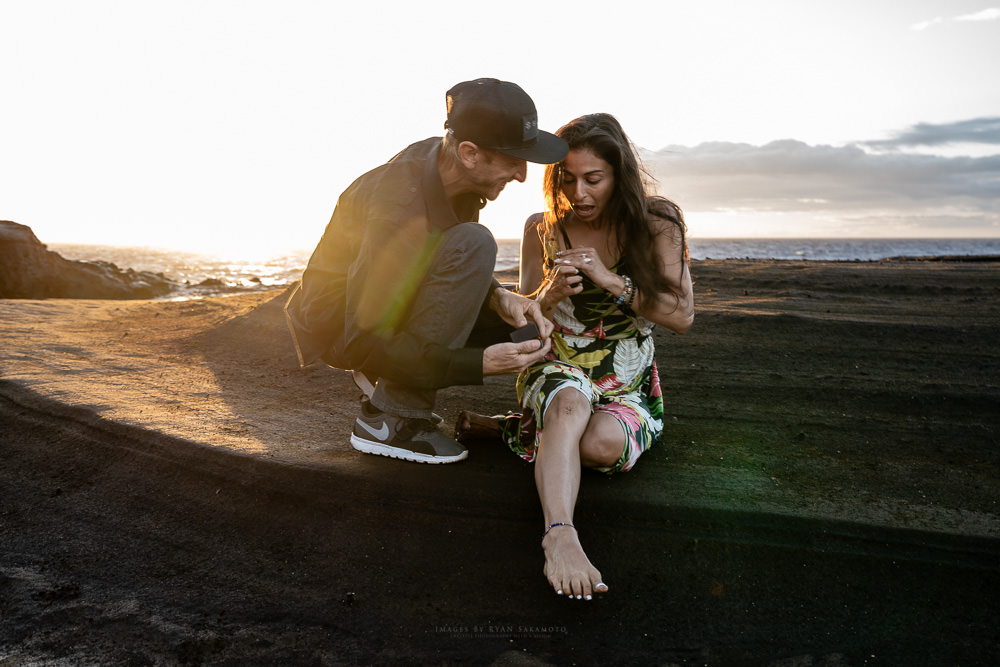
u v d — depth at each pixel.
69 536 2.37
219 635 1.88
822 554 2.03
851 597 1.94
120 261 61.84
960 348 4.29
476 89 2.12
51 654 1.82
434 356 2.26
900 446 2.78
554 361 2.44
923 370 3.84
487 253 2.24
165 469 2.62
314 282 2.51
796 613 1.91
